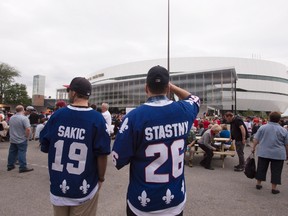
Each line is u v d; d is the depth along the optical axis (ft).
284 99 288.71
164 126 6.09
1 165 25.75
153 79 6.34
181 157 6.37
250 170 19.66
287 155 18.63
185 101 6.91
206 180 21.86
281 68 288.30
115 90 213.87
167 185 6.02
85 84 7.99
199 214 14.06
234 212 14.48
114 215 13.57
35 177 20.98
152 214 5.98
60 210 7.78
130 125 5.99
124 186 19.03
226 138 32.32
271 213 14.47
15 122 22.63
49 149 7.89
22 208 14.20
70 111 7.74
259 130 19.40
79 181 7.56
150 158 5.99
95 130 7.68
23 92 222.69
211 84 162.71
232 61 263.90
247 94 262.47
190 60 266.16
